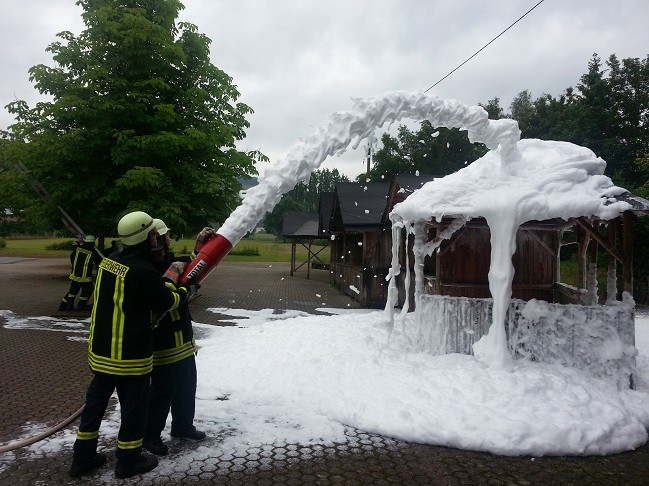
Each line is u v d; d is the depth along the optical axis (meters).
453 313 5.42
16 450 3.68
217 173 12.87
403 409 4.14
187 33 13.09
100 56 12.17
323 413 4.44
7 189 13.45
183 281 3.76
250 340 6.97
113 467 3.46
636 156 24.14
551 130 24.78
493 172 5.51
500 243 4.88
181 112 12.98
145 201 11.34
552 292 6.67
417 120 4.93
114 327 3.29
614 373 4.85
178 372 3.75
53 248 37.16
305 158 4.24
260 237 53.72
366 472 3.43
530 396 4.23
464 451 3.77
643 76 25.45
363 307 12.72
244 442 3.87
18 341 7.72
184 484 3.23
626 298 4.99
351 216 12.93
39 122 12.15
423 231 6.22
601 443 3.79
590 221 5.66
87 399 3.36
